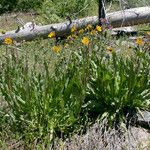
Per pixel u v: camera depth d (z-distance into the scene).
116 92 2.57
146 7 4.44
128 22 4.41
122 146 2.43
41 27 4.33
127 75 2.62
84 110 2.61
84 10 5.38
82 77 2.47
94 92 2.62
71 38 3.30
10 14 5.57
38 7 5.71
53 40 4.15
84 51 2.81
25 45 3.96
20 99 2.43
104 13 4.29
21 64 2.68
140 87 2.57
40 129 2.44
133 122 2.60
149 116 2.61
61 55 2.95
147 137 2.52
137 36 4.26
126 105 2.63
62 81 2.49
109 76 2.54
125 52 3.28
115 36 4.16
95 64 2.65
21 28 4.30
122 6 5.14
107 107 2.63
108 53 3.01
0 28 4.93
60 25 4.32
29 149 2.38
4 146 2.38
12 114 2.45
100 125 2.51
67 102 2.50
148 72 2.61
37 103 2.45
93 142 2.42
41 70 2.66
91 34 3.12
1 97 2.65
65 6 5.44
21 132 2.47
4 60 3.07
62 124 2.48
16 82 2.52
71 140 2.46
